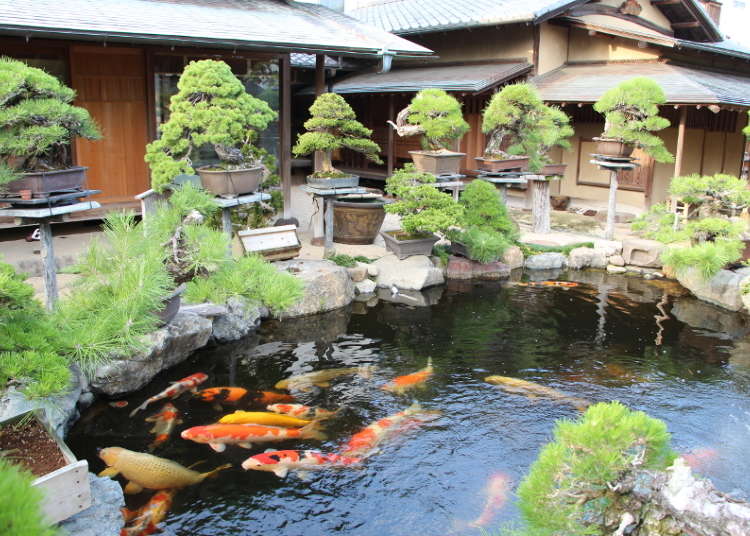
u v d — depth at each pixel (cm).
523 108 1064
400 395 577
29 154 536
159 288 550
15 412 420
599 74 1384
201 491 433
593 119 1445
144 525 393
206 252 605
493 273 984
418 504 426
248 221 958
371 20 1842
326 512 417
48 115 508
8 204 578
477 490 441
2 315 427
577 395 586
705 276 834
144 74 984
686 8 1528
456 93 1385
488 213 998
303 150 896
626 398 582
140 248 569
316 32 1073
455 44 1625
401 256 936
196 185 764
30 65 888
